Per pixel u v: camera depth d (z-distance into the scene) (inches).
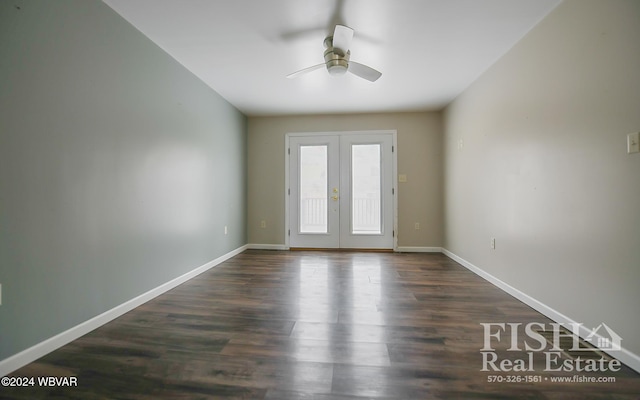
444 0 74.0
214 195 136.2
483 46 96.3
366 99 149.0
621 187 57.8
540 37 82.0
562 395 47.5
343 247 176.2
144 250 89.0
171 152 103.0
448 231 157.8
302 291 99.3
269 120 179.6
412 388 49.1
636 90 54.8
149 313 80.8
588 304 65.4
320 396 47.1
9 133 53.8
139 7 76.4
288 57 104.3
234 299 91.7
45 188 59.9
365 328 71.3
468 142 130.4
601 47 62.1
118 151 79.0
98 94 72.7
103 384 50.3
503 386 49.8
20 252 55.6
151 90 92.6
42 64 59.3
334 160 176.2
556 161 75.6
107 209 75.4
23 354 55.6
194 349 61.6
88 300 69.7
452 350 61.2
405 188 171.9
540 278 81.7
